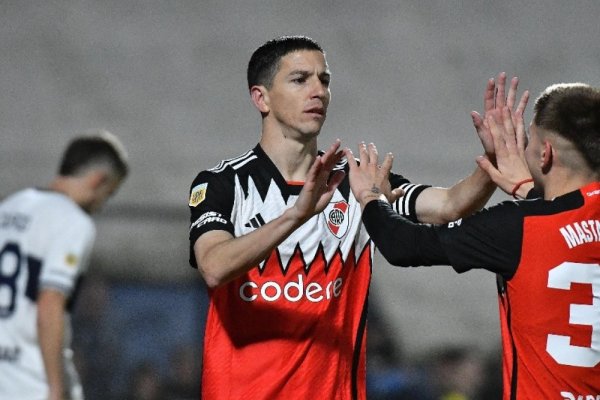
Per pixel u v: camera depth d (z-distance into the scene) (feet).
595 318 39.70
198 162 122.52
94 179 55.98
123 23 123.03
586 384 39.91
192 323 111.14
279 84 45.96
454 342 121.60
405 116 124.88
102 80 122.42
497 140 45.16
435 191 49.14
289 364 45.09
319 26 124.88
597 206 39.91
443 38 125.80
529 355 40.22
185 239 120.47
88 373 104.94
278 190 46.14
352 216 46.52
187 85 123.24
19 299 52.85
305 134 45.91
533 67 126.00
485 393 99.76
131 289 111.55
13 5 122.11
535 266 39.60
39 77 121.80
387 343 104.01
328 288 45.75
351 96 124.57
